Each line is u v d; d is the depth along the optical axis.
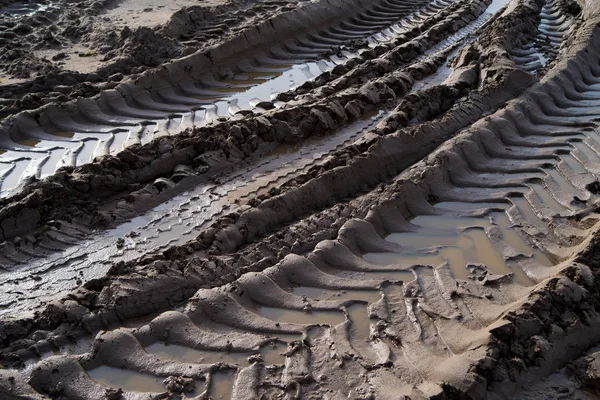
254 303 4.50
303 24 11.01
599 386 3.74
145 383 3.88
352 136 7.48
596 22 9.79
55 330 4.23
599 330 4.17
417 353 3.98
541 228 5.43
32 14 11.39
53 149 7.19
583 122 7.22
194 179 6.36
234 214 5.41
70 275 4.97
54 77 8.48
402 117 7.38
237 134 6.91
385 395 3.60
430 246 5.22
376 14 12.65
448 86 8.19
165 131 7.56
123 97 8.21
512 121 7.14
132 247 5.35
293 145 7.23
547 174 6.20
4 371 3.73
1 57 9.37
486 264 5.01
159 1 12.65
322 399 3.65
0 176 6.60
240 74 9.65
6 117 7.57
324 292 4.62
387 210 5.52
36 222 5.55
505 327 3.96
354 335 4.20
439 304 4.45
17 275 4.96
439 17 12.05
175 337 4.16
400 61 9.84
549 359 3.90
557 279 4.37
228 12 12.05
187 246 5.07
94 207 5.84
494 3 13.60
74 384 3.80
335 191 5.97
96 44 10.05
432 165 6.15
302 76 9.53
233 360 4.01
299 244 5.04
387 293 4.61
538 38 10.88
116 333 4.12
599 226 5.08
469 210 5.75
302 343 4.08
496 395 3.67
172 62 8.83
